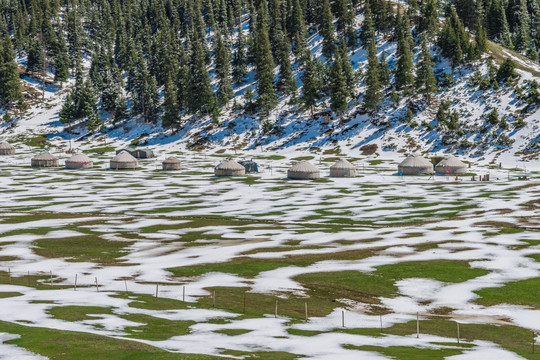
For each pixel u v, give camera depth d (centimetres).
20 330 3862
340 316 4906
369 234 8419
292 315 4884
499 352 3875
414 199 11600
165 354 3409
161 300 5241
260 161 19050
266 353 3697
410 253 7106
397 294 5588
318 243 7906
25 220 9781
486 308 5147
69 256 7350
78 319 4347
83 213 10575
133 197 12550
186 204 11588
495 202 10731
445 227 8625
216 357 3434
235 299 5347
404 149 18775
